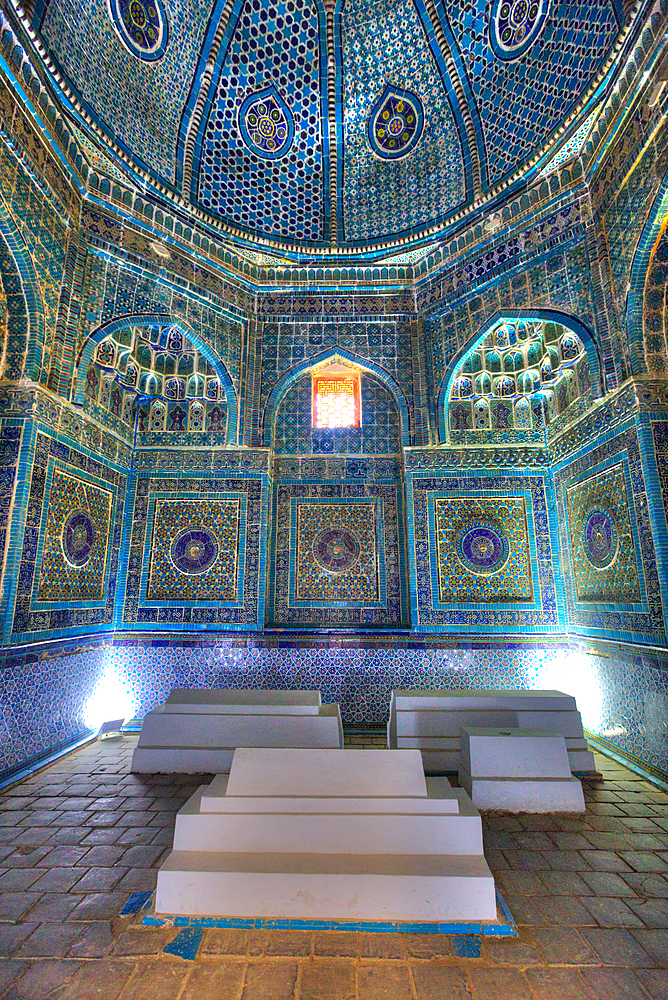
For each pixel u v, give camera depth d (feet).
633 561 12.64
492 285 16.03
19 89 11.22
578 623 15.31
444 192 17.21
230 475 17.37
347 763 7.73
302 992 5.48
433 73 16.43
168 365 17.60
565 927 6.49
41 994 5.44
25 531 11.94
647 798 10.52
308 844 7.05
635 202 12.00
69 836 8.79
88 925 6.47
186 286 16.37
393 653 16.07
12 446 12.03
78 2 12.65
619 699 13.16
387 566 17.31
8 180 11.09
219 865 6.75
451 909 6.48
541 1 13.93
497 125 15.78
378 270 18.20
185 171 16.53
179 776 11.59
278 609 17.06
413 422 17.48
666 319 12.36
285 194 17.95
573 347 15.10
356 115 17.34
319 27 16.16
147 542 16.96
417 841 7.01
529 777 10.23
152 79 15.33
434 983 5.60
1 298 12.21
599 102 12.91
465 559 16.65
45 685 12.64
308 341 18.11
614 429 13.29
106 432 15.89
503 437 17.31
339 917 6.46
